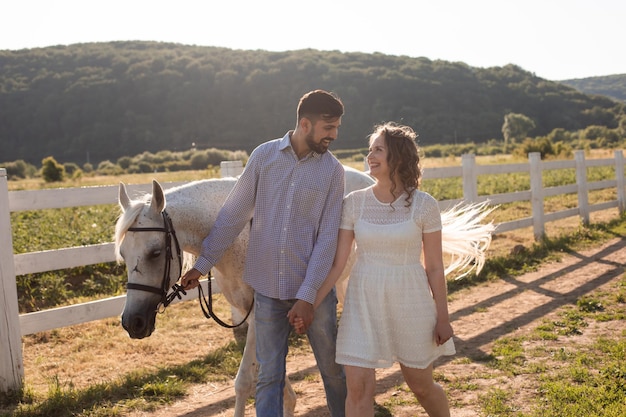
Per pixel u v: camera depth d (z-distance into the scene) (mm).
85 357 5289
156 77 117062
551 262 8633
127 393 4379
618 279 7387
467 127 101812
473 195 8867
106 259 5117
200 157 74062
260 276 2930
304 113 2818
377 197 2898
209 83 115250
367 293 2818
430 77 117938
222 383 4660
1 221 4254
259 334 2934
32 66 128500
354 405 2787
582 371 4305
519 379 4344
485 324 5840
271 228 2895
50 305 6965
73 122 110562
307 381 4629
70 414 3979
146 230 3135
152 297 3150
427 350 2842
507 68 138875
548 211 13781
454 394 4137
